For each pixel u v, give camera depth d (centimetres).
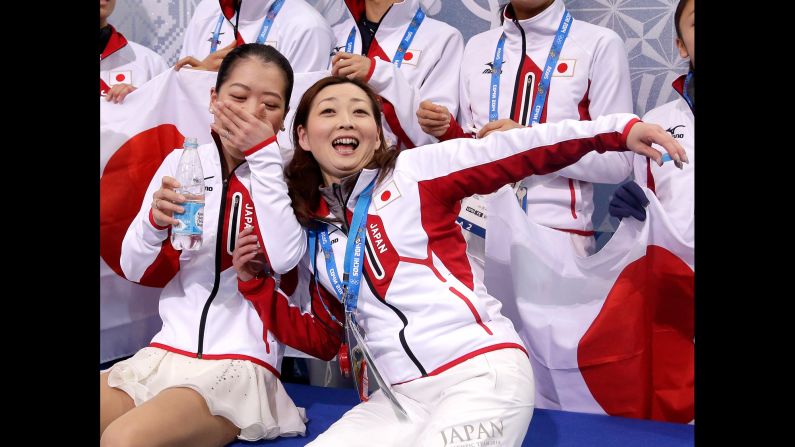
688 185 266
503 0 332
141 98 281
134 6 382
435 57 301
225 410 213
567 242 267
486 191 207
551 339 269
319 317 228
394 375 203
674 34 315
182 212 217
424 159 207
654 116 282
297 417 235
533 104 277
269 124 216
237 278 232
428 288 200
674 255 262
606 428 245
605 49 274
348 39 314
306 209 216
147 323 288
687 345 263
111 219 273
